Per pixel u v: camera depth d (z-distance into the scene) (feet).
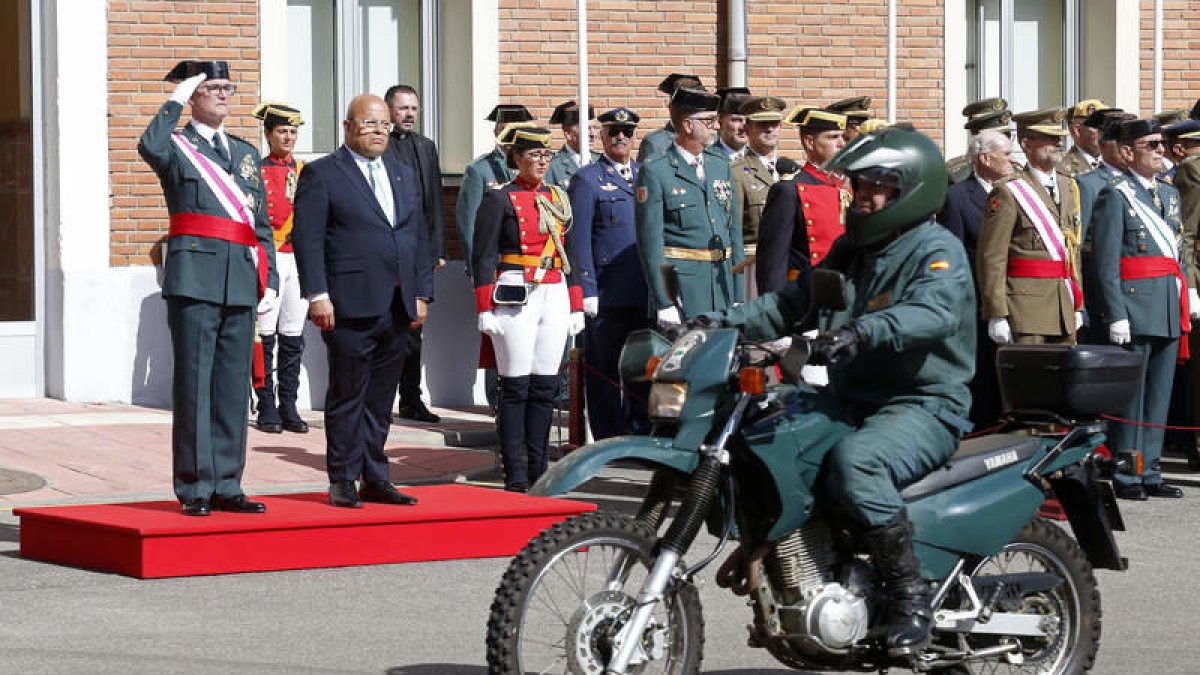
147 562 27.37
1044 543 21.09
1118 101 53.78
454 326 47.91
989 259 34.17
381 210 29.76
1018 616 20.70
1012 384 21.33
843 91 51.29
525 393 35.73
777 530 19.22
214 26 45.91
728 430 18.92
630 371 19.70
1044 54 54.49
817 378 28.22
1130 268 37.14
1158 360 37.32
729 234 35.86
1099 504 21.08
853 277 20.57
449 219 48.11
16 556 29.37
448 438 42.65
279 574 27.99
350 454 29.76
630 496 35.12
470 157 48.44
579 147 42.55
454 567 28.71
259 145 46.34
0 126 45.55
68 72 44.75
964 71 52.37
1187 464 41.88
